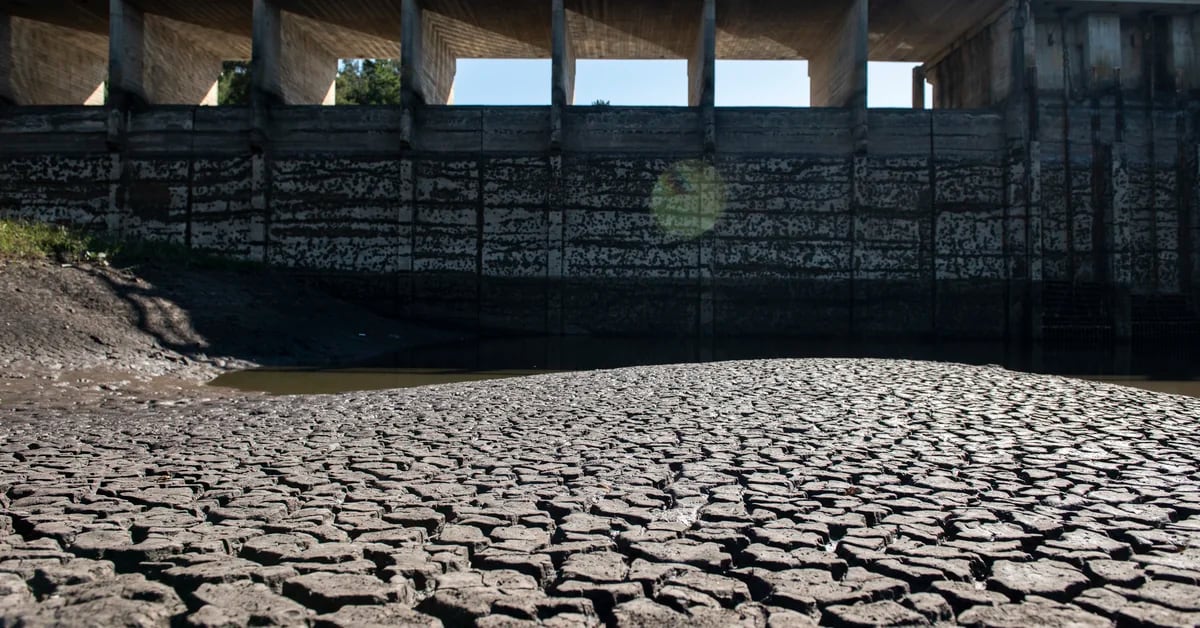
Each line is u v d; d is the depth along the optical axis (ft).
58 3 86.02
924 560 14.12
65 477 20.68
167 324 57.41
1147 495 18.62
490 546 14.90
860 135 84.07
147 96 89.92
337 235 85.71
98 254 65.62
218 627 11.22
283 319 68.03
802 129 86.28
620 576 13.24
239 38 98.89
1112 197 85.71
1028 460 22.31
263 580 13.10
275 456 23.50
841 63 89.76
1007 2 84.84
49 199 85.87
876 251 85.15
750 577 13.38
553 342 79.51
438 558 14.08
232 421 30.73
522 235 85.97
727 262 86.17
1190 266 86.38
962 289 84.89
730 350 73.36
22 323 49.57
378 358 63.82
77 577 13.10
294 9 88.38
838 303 85.56
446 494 18.84
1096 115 86.58
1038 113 83.61
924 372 43.19
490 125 86.28
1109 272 85.35
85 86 103.09
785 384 38.29
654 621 11.54
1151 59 87.86
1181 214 86.99
